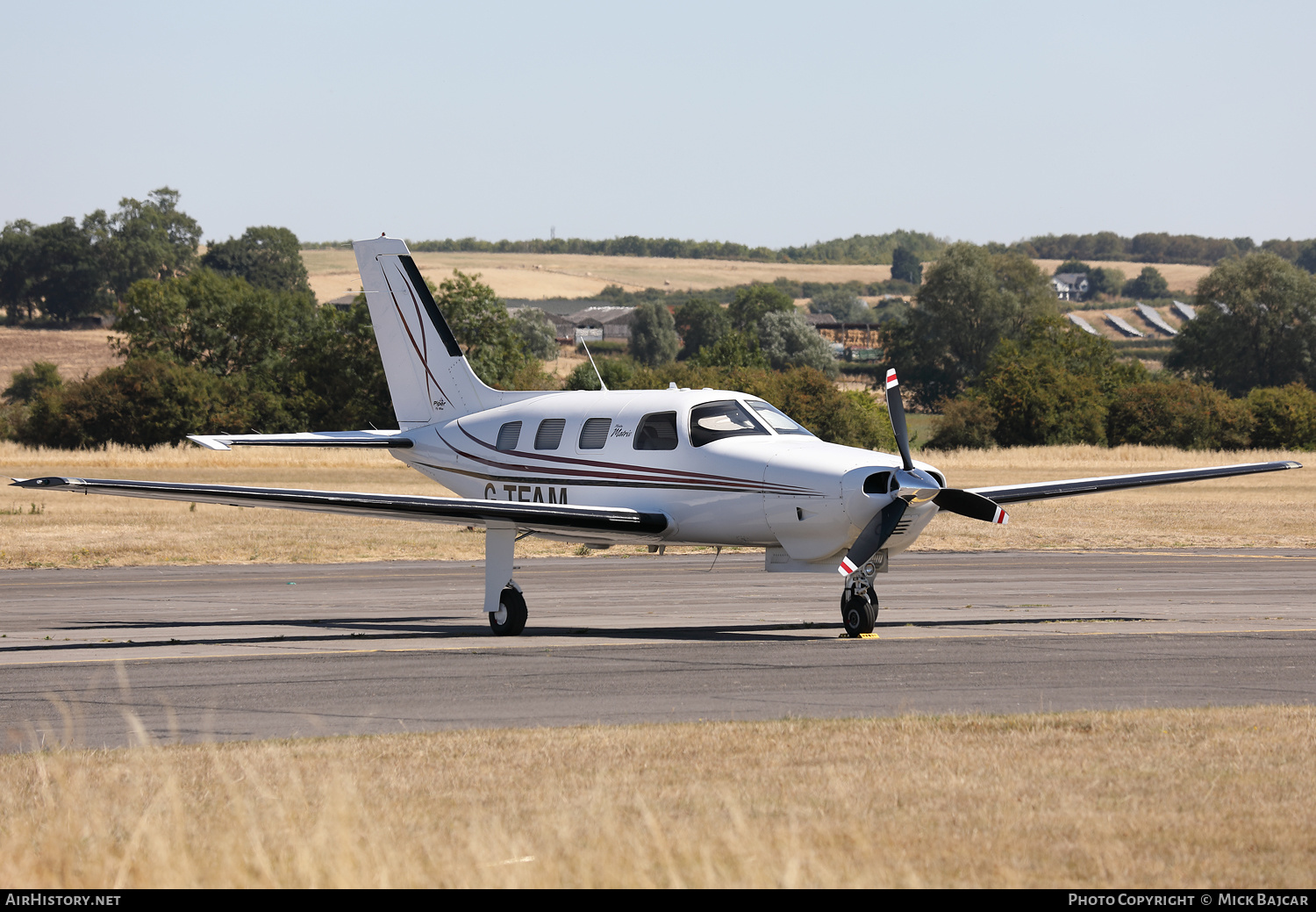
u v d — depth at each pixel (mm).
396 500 42875
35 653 40000
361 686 33031
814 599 57438
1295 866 16328
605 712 29031
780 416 48312
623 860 16250
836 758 22734
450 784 20922
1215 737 24422
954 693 31156
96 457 197125
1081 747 23578
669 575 69875
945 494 43438
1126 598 57312
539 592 61375
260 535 93125
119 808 19062
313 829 17594
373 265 59062
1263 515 115438
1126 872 16078
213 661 37844
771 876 15680
